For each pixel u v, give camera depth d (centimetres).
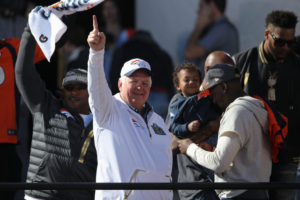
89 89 1415
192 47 2648
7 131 1809
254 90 1923
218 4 2612
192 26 2653
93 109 1427
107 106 1426
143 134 1453
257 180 1477
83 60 2611
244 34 2612
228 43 2620
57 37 1454
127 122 1447
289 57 1939
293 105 1912
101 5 2688
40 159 1655
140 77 1475
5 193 1839
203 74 2594
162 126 1528
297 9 2592
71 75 1728
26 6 2481
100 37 1387
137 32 2698
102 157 1435
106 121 1437
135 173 1415
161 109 2603
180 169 1730
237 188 1328
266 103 1533
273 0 2592
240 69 1939
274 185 1330
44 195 1630
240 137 1455
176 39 2672
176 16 2672
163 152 1477
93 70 1402
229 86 1551
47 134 1661
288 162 1797
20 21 2456
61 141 1655
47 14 1474
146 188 1305
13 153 1841
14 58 1836
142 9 2703
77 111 1728
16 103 1831
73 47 2644
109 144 1428
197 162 1571
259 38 2598
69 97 1730
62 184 1304
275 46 1886
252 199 1490
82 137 1659
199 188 1319
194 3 2647
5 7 2397
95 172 1653
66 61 2638
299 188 1327
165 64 2653
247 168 1480
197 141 1700
